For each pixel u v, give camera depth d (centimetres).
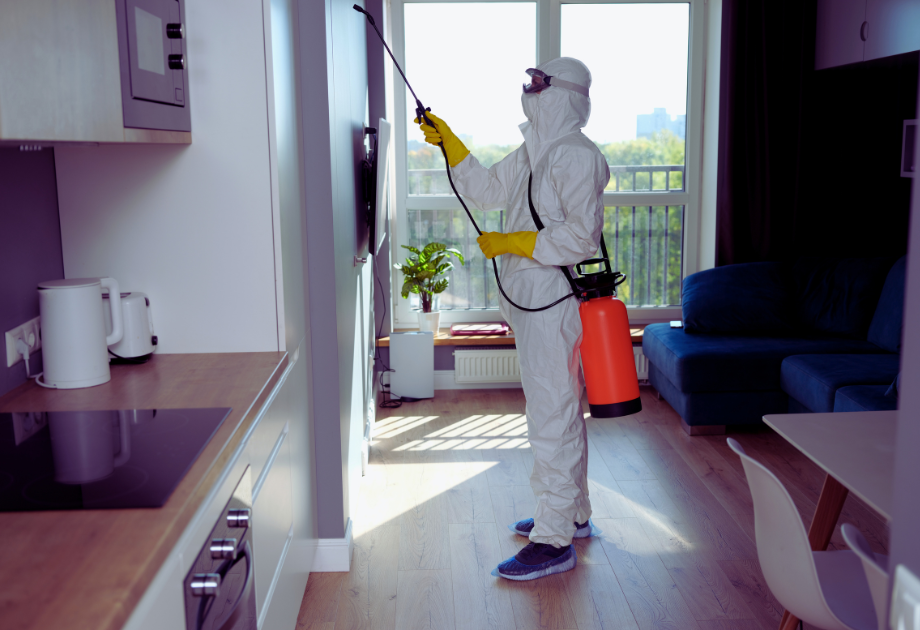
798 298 422
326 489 253
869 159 424
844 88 424
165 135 165
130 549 93
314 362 246
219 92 187
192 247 192
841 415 199
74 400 157
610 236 482
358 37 343
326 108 232
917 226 72
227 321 196
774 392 376
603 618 226
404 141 465
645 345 447
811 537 200
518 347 254
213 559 120
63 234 190
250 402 154
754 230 448
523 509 302
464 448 372
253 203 191
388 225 463
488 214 475
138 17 145
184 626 106
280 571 185
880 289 394
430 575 252
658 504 303
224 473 129
